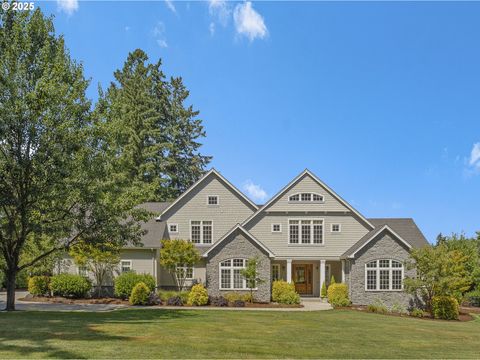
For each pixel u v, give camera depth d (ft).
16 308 81.05
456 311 85.10
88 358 35.68
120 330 51.13
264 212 114.83
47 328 51.06
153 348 40.65
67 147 66.74
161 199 173.47
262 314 75.82
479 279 112.57
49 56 69.72
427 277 88.38
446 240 133.28
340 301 95.86
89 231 73.77
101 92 74.08
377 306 91.71
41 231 67.21
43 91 62.95
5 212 70.54
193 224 119.55
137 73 190.39
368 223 113.29
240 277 100.58
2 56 67.46
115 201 72.43
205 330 53.67
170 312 75.51
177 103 203.92
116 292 100.68
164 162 181.16
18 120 63.26
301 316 74.49
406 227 122.83
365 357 41.11
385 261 99.04
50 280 104.53
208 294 100.01
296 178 115.55
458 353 45.57
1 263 82.17
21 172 65.10
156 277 110.52
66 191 66.59
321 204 114.73
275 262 119.03
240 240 101.65
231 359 37.35
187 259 104.58
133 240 77.77
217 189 120.57
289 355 40.19
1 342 41.65
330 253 113.19
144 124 177.06
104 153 71.87
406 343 50.60
